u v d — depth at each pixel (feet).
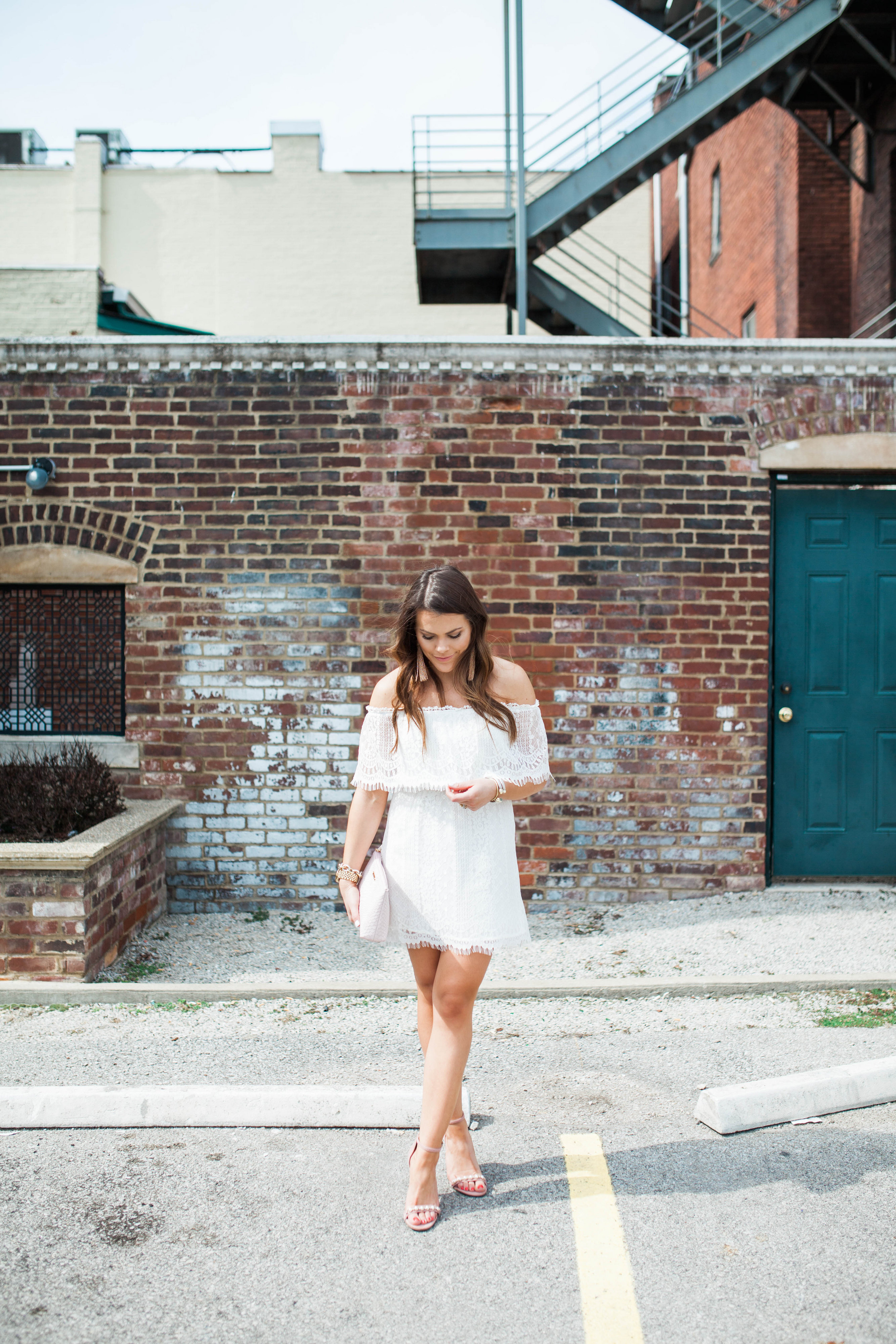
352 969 15.31
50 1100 9.98
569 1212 8.27
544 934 16.78
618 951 15.83
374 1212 8.32
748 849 18.37
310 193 50.01
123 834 15.15
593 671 18.26
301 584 18.25
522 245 24.27
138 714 18.34
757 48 24.84
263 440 18.22
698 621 18.26
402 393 18.17
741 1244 7.80
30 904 14.23
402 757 8.27
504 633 18.24
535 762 8.40
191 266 49.90
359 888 8.49
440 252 26.63
